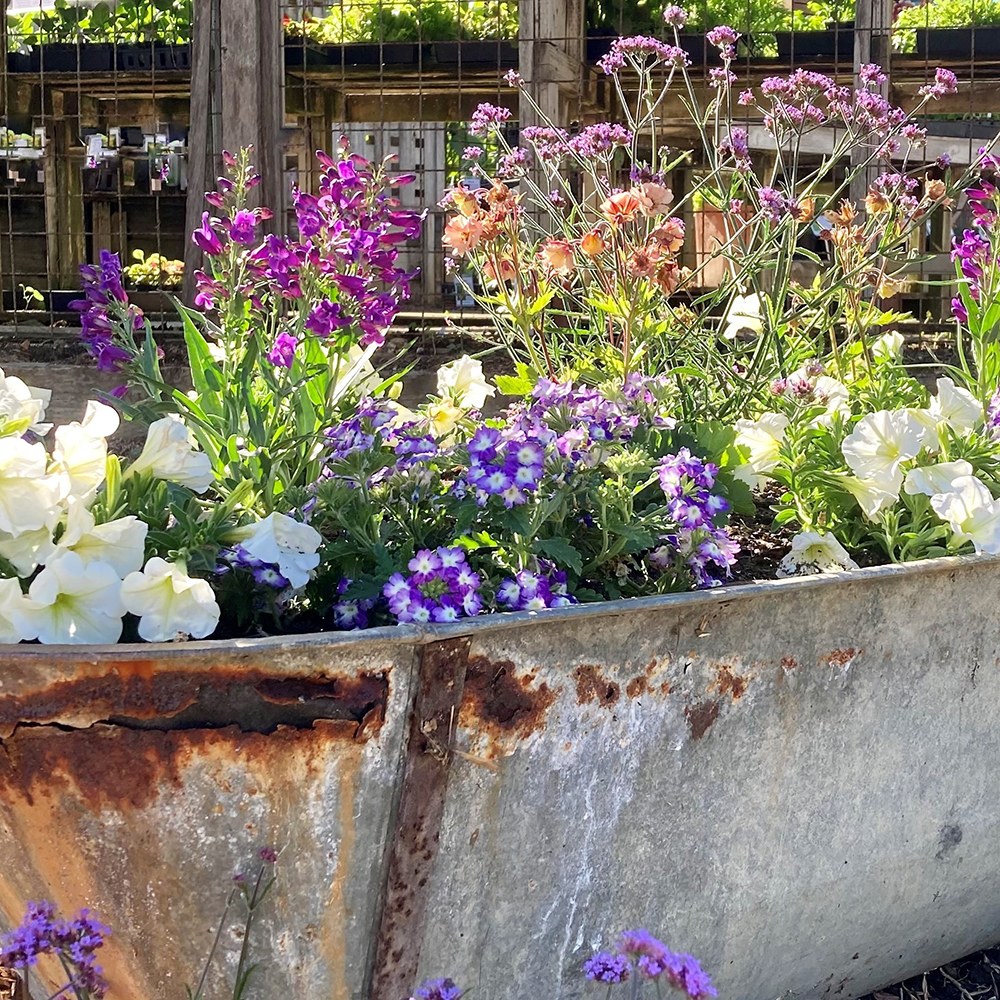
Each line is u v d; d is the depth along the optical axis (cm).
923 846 189
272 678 125
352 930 139
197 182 402
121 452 371
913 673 177
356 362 209
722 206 264
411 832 136
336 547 159
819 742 169
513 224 229
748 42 425
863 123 265
